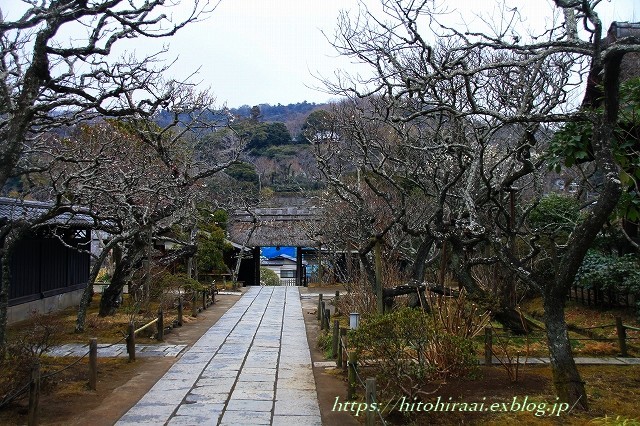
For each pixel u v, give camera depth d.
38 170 8.55
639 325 11.81
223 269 27.00
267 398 7.59
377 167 12.34
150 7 7.57
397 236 14.45
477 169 9.81
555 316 6.57
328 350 10.71
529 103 8.74
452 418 6.25
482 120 12.64
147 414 6.83
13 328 12.80
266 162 41.59
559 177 19.06
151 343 11.79
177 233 19.69
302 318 16.33
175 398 7.57
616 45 5.57
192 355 10.62
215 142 27.45
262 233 30.05
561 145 8.13
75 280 18.62
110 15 7.33
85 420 6.54
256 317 16.48
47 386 7.54
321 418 6.71
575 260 6.30
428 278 14.16
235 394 7.80
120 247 15.37
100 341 11.76
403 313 6.76
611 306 13.83
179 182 12.93
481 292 10.68
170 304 16.64
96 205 11.91
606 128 6.08
